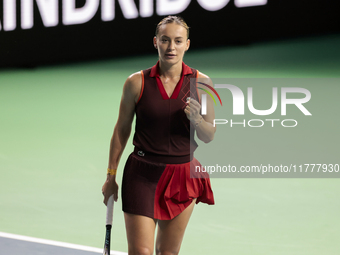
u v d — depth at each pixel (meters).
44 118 19.77
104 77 28.23
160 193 5.79
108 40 32.81
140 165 5.82
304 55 27.81
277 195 10.73
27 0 34.41
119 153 6.11
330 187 11.19
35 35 34.38
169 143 5.75
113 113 20.25
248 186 11.37
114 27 32.56
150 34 31.70
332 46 28.61
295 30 30.00
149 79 5.71
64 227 9.12
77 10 33.09
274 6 29.86
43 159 13.94
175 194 5.79
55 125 18.47
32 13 34.34
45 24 34.06
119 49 32.72
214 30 30.77
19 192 11.13
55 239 8.53
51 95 24.64
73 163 13.49
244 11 30.17
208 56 29.17
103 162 13.57
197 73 5.86
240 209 9.92
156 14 31.30
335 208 9.88
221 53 29.58
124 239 8.60
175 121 5.70
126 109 5.89
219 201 10.40
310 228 8.88
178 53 5.59
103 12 32.62
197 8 30.69
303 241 8.33
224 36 30.70
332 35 29.72
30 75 30.89
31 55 34.72
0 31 35.25
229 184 11.52
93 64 32.28
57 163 13.52
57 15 33.75
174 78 5.79
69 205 10.30
